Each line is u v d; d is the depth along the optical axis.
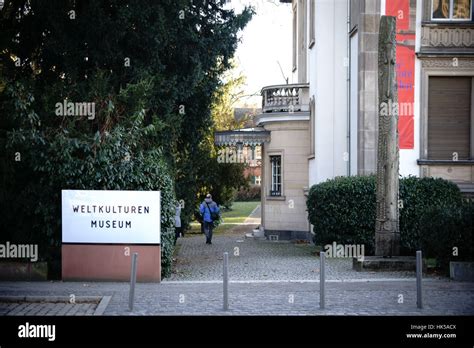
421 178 18.98
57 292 12.55
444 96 21.27
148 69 17.84
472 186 20.86
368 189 18.95
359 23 21.38
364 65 21.27
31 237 14.68
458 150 21.33
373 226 18.91
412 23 20.92
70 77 16.66
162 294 12.52
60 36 16.91
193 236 30.66
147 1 17.33
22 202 14.38
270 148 28.30
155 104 18.27
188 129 22.00
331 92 24.33
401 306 11.19
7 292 12.50
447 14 21.19
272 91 28.25
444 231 14.64
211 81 21.47
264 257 19.77
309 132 27.36
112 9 17.55
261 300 11.84
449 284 13.51
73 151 14.50
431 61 20.97
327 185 19.61
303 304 11.41
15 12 17.64
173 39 18.72
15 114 14.05
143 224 14.12
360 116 21.30
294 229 27.50
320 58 24.36
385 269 15.80
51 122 14.93
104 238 14.12
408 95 20.91
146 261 14.09
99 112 15.37
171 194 15.18
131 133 14.94
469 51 20.95
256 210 55.47
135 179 14.53
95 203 14.10
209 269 16.83
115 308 11.09
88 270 14.13
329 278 14.73
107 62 17.56
